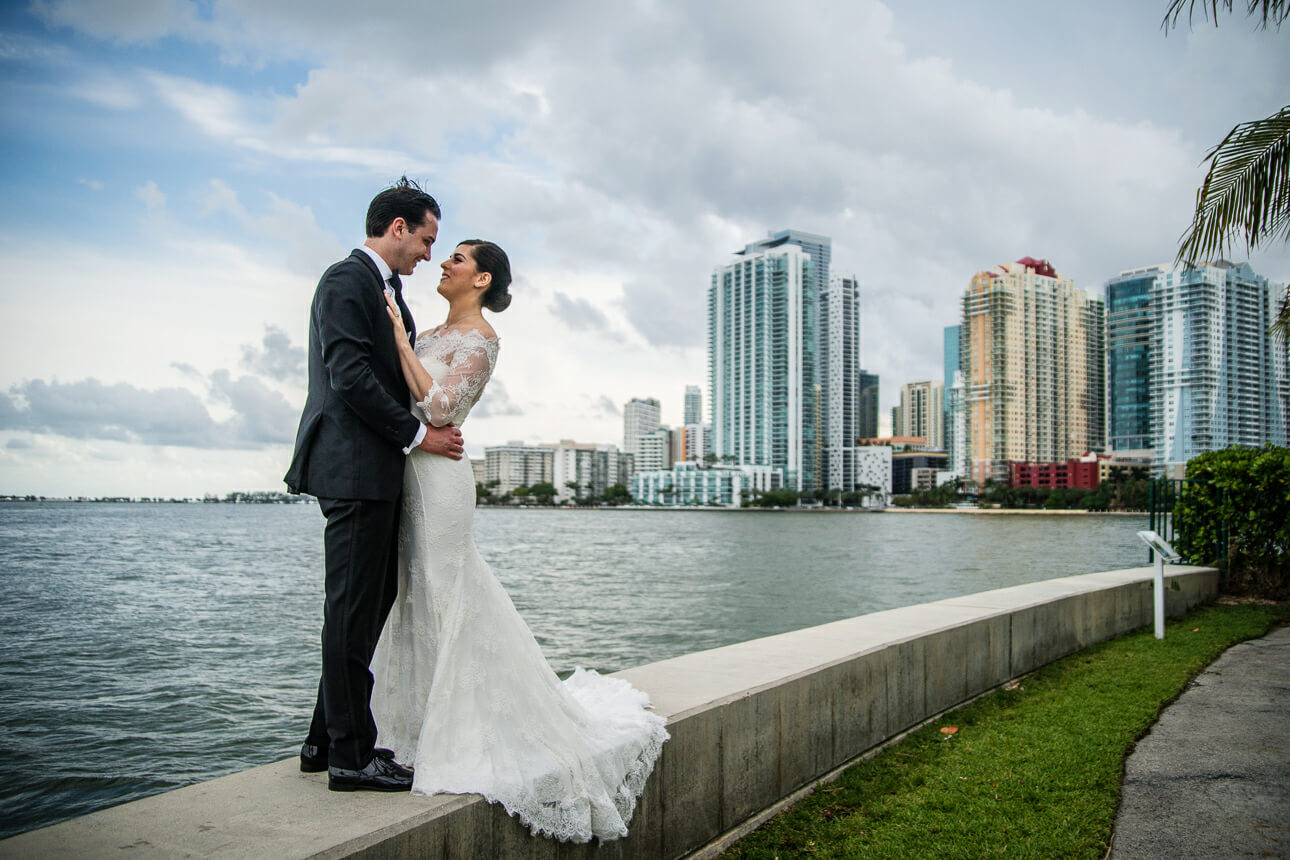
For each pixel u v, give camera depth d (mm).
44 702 12438
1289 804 4406
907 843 3891
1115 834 4047
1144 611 10008
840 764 4824
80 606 23078
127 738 10641
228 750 10227
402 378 2895
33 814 8273
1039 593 8422
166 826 2324
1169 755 5180
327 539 2725
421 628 2971
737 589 32281
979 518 161000
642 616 23938
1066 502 169500
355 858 2195
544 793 2805
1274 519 12398
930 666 5809
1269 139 6098
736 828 3955
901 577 38594
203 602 24141
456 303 3215
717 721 3820
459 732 2820
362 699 2705
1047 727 5703
